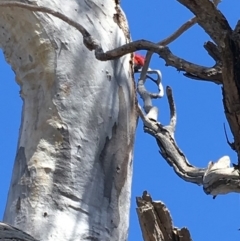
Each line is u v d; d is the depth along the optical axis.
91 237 2.43
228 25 1.86
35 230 2.39
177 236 2.81
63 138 2.57
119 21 2.97
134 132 2.80
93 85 2.68
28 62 2.74
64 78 2.66
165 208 2.84
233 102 1.83
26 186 2.51
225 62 1.81
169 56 2.02
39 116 2.63
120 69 2.81
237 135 1.88
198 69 2.00
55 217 2.42
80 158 2.55
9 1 2.52
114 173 2.62
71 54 2.70
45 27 2.73
